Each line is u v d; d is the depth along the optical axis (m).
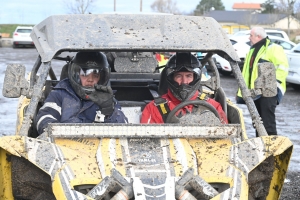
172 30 6.48
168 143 5.63
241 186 4.98
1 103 16.94
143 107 7.45
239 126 5.83
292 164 10.33
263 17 99.69
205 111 6.22
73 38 6.21
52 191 5.14
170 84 6.78
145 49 6.19
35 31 6.66
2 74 25.05
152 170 5.12
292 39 70.56
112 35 6.32
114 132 5.62
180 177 4.94
